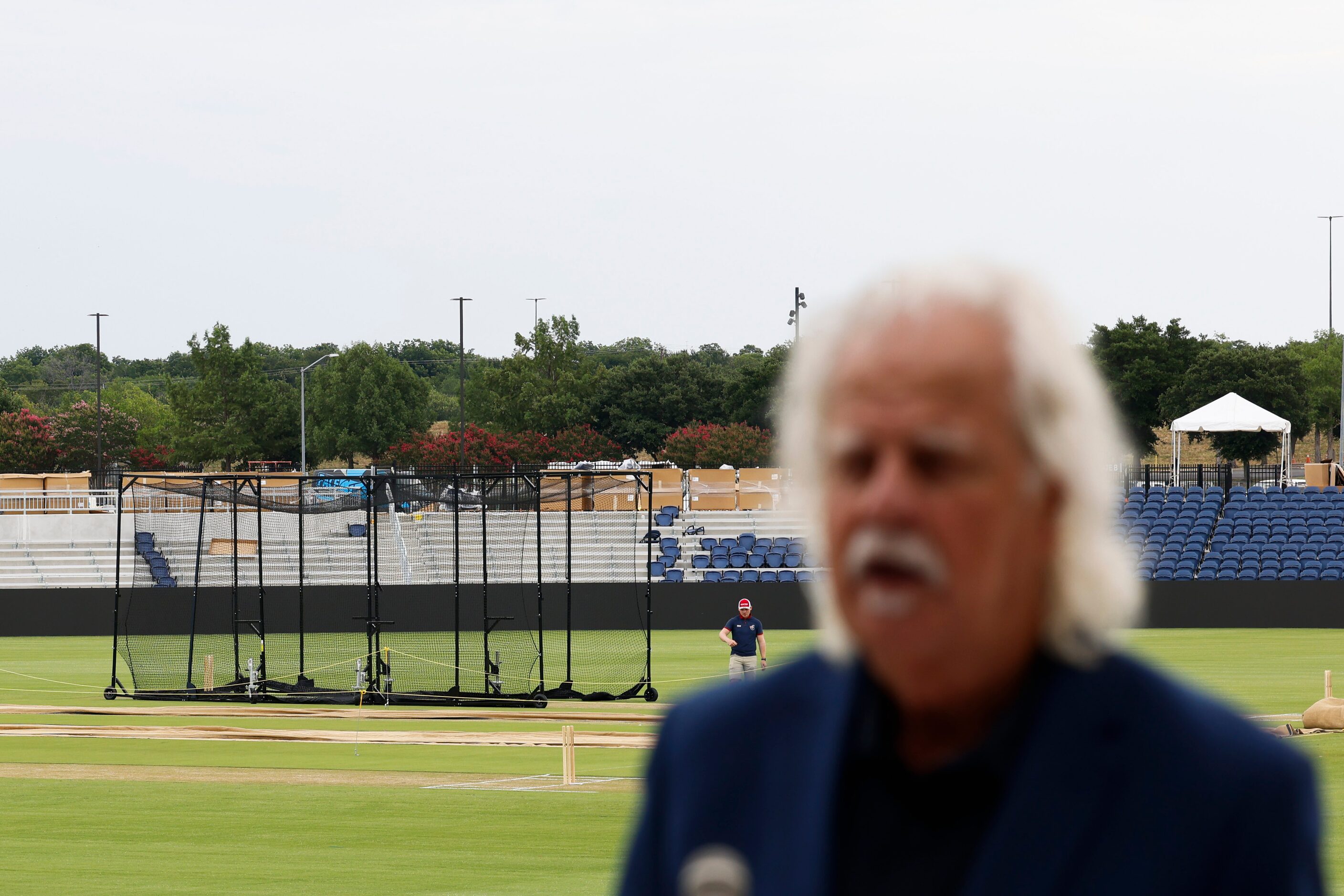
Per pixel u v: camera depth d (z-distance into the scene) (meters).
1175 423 113.12
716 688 3.31
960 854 2.82
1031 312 2.55
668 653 76.88
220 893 23.66
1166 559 93.81
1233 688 55.97
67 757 43.34
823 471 2.63
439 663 70.62
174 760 42.56
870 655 2.62
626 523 101.50
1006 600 2.53
